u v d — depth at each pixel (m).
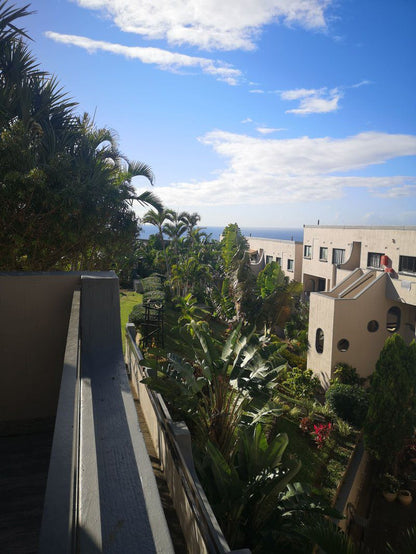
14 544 3.79
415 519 13.22
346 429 16.14
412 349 14.51
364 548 11.45
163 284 32.91
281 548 8.03
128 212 13.19
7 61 10.30
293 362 24.44
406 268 22.89
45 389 6.20
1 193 8.86
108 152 13.31
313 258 33.88
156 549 1.97
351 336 21.22
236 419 9.61
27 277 5.89
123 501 2.28
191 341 11.16
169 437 6.53
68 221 10.01
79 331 3.98
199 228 44.44
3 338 5.93
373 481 14.93
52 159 10.10
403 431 14.37
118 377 3.89
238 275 28.05
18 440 6.04
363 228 26.88
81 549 1.61
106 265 13.46
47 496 1.52
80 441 2.29
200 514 5.09
